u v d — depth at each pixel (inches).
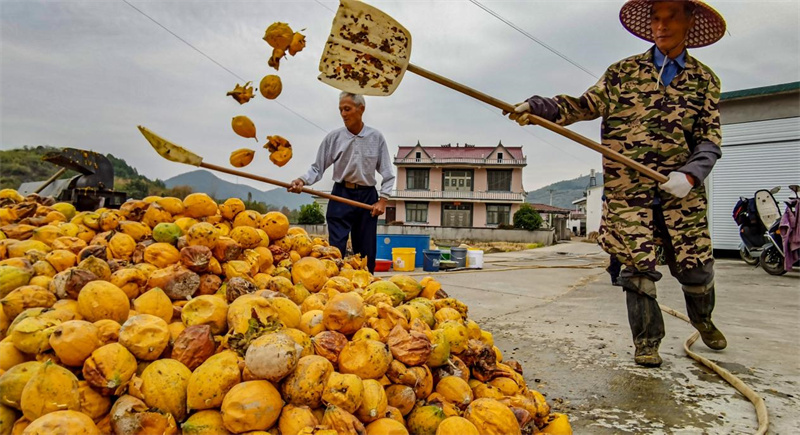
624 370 103.0
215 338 62.9
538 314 171.0
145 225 88.5
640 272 106.5
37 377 48.3
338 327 66.3
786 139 419.5
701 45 115.7
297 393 53.1
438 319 84.4
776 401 83.9
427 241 424.8
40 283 69.3
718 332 115.6
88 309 59.7
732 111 443.8
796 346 121.3
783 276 286.4
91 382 50.4
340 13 82.0
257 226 97.4
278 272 89.0
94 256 71.6
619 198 108.9
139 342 55.2
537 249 885.2
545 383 95.6
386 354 61.2
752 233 329.4
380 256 414.6
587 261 538.0
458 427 56.8
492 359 76.0
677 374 99.7
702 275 109.5
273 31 77.2
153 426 49.3
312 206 1238.3
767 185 427.8
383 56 83.2
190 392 51.7
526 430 64.0
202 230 79.0
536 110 101.3
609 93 109.3
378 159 157.4
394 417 59.0
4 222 92.6
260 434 49.6
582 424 75.9
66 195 207.5
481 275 335.6
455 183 1619.1
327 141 153.6
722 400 85.2
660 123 104.6
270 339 54.1
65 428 45.1
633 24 120.2
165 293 70.8
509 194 1569.9
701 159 98.2
